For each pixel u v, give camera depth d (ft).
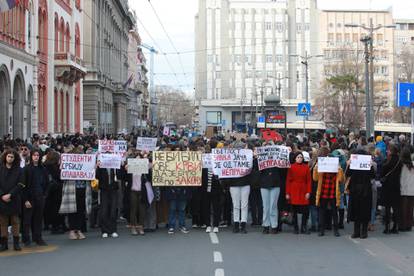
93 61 212.84
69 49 170.91
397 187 48.75
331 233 49.24
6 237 41.09
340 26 374.22
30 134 129.70
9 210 40.24
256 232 49.80
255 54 383.24
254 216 54.13
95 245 43.11
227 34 383.24
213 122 356.79
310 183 47.93
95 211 53.06
